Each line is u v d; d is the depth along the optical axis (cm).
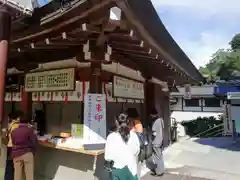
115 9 204
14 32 288
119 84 446
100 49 297
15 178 366
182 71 563
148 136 509
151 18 233
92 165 363
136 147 314
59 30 249
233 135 1106
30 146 375
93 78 369
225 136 1241
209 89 1584
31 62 418
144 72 587
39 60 409
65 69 388
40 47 315
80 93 376
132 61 486
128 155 300
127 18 202
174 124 1072
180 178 481
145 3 203
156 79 727
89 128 353
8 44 255
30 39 288
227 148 846
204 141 1028
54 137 416
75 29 233
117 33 245
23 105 480
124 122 312
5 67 252
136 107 588
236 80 1123
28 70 453
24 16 261
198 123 1418
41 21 250
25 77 471
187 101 1797
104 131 368
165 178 480
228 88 1007
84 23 219
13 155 368
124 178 293
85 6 193
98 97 365
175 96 1723
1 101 249
